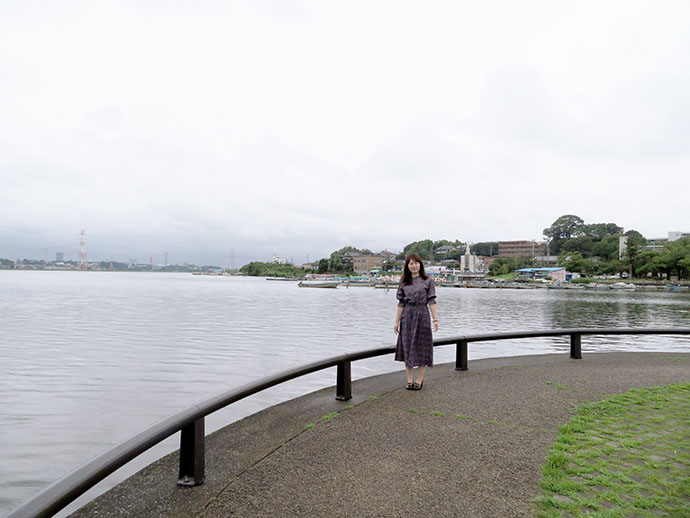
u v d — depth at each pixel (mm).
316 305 46906
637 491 2854
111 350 17000
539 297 69688
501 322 32031
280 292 80500
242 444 3664
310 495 2795
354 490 2855
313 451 3510
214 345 18453
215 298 56375
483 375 6246
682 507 2639
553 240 179500
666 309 44875
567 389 5488
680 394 5273
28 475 6430
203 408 2994
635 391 5383
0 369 13445
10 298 50375
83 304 42406
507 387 5570
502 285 109062
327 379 11883
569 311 42406
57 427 8391
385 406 4738
